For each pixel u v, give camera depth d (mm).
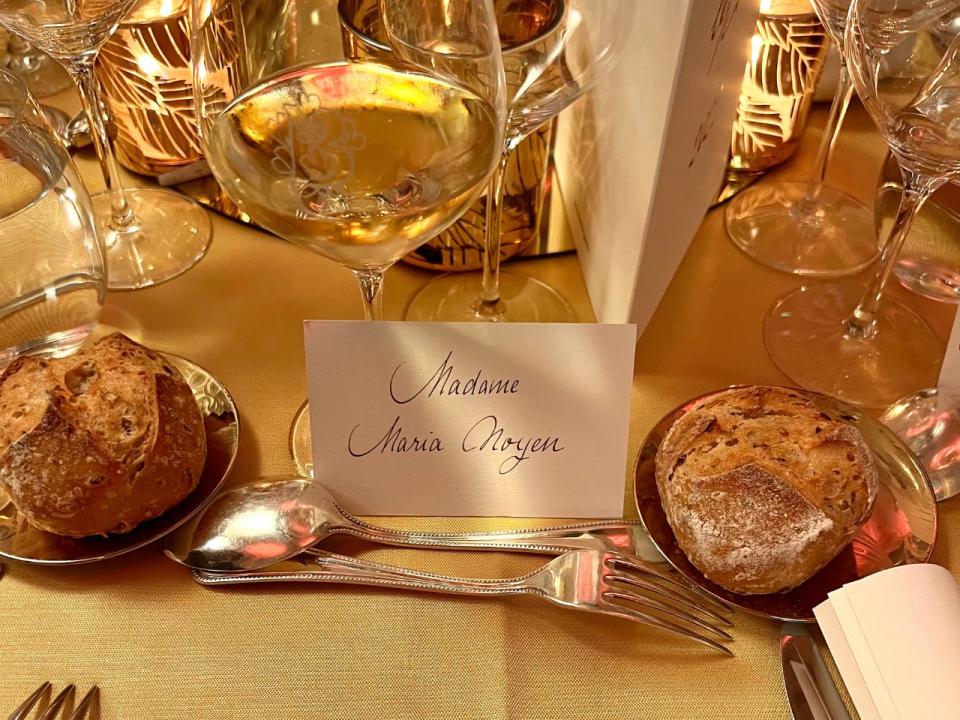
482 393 510
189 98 744
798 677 453
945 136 522
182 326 682
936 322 698
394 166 460
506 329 491
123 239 752
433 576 505
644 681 468
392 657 480
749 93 754
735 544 460
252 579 502
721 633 476
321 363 498
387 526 547
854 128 883
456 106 498
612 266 624
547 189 800
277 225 447
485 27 454
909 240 713
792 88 752
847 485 469
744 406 520
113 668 473
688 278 728
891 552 498
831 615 453
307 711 459
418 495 544
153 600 501
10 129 541
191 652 481
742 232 769
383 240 453
